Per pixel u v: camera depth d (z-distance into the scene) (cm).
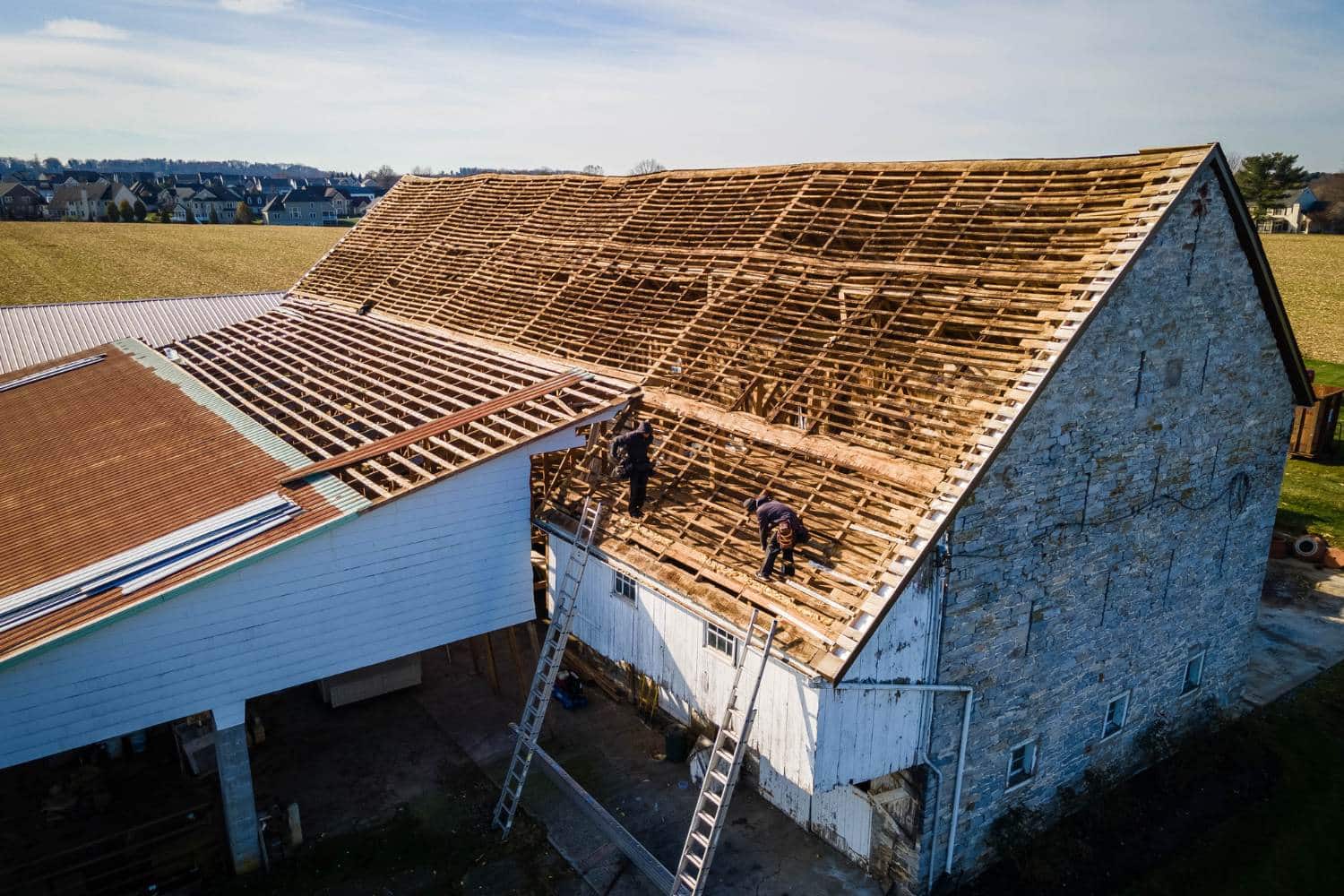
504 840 1505
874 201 1922
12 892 1320
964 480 1213
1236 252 1531
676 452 1673
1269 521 1822
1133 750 1683
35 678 1217
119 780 1591
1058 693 1486
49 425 2158
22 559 1452
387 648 1533
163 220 15700
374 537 1467
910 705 1267
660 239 2334
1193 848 1491
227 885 1412
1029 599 1374
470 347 2316
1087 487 1405
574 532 1593
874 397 1478
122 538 1483
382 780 1667
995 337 1416
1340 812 1566
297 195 18112
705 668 1348
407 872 1438
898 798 1351
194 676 1344
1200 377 1545
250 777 1423
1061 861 1441
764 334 1770
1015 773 1484
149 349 2805
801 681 1181
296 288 3388
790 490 1448
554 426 1633
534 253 2659
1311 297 6919
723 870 1431
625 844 1451
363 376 2166
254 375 2330
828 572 1269
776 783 1588
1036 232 1542
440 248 3047
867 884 1403
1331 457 3500
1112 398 1398
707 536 1455
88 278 7600
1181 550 1631
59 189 17812
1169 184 1402
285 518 1430
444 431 1684
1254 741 1727
